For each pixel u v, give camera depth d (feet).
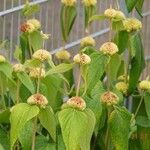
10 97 3.65
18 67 3.26
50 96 3.39
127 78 3.86
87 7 3.97
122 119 3.31
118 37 3.73
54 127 3.02
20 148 3.36
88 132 2.94
